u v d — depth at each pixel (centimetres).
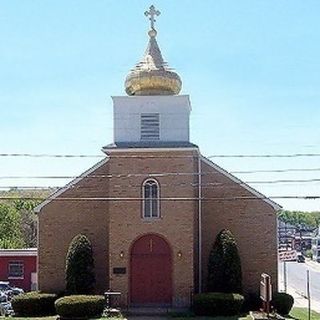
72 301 4022
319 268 12131
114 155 4356
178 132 4494
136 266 4350
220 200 4553
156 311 4216
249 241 4528
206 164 4569
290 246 10944
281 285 8500
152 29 4756
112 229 4334
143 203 4356
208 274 4303
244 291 4475
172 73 4612
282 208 4522
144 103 4512
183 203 4331
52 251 4559
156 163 4347
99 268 4519
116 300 4281
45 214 4581
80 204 4569
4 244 8212
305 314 4919
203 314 4084
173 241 4316
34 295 4334
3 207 8862
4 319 4059
